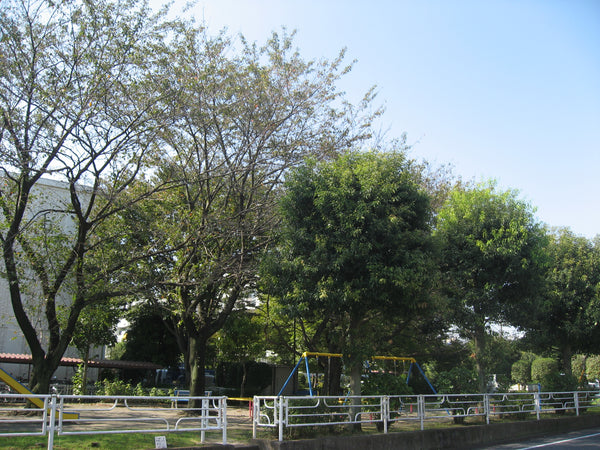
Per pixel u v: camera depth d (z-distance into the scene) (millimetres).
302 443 10219
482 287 16750
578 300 22141
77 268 14023
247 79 16531
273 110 16703
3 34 12375
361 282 12172
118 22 13555
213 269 14969
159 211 16406
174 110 14086
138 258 14367
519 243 16094
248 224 16250
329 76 17812
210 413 18453
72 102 12938
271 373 32094
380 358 14523
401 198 12852
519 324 18750
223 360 29812
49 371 13875
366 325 14586
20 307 13727
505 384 18344
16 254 14164
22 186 13227
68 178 13523
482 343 17641
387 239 12258
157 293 16609
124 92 13633
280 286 13031
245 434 12320
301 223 13016
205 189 17516
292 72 17406
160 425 13281
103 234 15625
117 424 13000
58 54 13039
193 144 16875
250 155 16719
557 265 22844
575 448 12609
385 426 12156
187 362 20812
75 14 13117
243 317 23953
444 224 17312
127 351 30594
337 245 12281
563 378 20812
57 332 14383
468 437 13797
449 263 16906
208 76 15234
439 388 16125
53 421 7742
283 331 24938
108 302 17172
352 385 13367
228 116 16062
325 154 16906
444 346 26016
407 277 11789
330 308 12578
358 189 12586
